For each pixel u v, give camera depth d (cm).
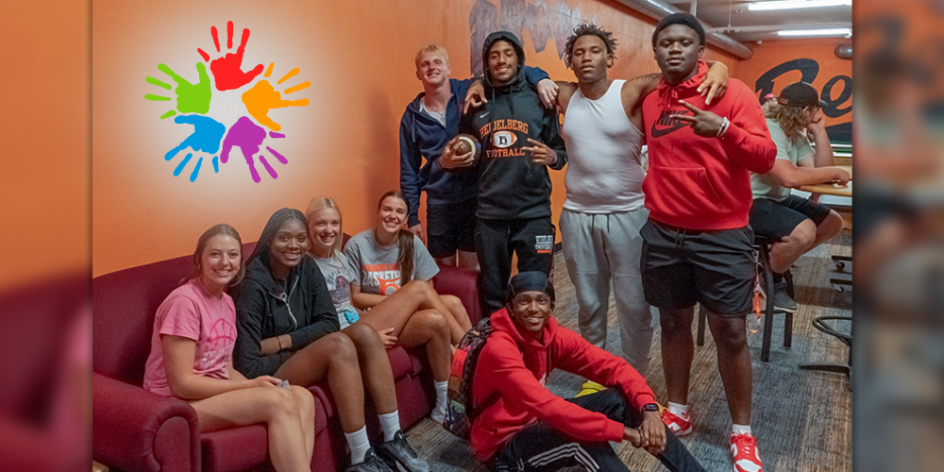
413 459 201
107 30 182
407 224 281
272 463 168
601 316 260
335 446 194
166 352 170
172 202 205
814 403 249
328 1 253
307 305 209
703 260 198
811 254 471
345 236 263
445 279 269
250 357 190
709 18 760
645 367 256
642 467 210
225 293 190
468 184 278
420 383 233
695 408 246
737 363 203
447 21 321
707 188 192
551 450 179
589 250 250
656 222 209
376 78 281
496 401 185
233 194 224
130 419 143
